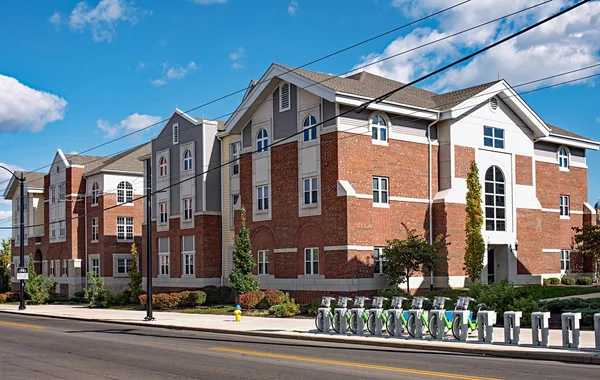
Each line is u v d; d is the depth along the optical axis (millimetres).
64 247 59031
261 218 37469
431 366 14148
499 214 38375
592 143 45906
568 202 44969
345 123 33219
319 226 33750
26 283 53219
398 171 35188
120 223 55906
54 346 19875
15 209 70062
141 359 16234
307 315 30672
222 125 43781
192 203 42875
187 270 43344
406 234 35094
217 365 14852
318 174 33938
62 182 59625
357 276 32344
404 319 20281
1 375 13875
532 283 39562
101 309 42719
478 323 18000
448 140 36656
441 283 35531
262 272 37406
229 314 33156
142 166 57406
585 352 15430
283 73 35406
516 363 14633
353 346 18922
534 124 40250
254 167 38188
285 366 14477
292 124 35750
